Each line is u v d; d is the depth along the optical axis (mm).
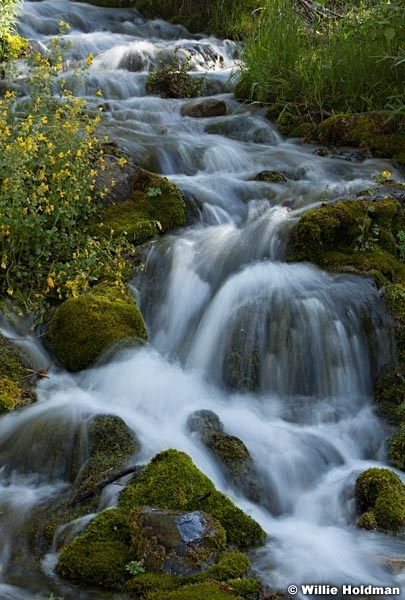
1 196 5418
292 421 4746
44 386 4832
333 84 8781
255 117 8758
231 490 4051
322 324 5070
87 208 6008
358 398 5000
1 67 9812
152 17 14898
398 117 8008
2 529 3744
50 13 14102
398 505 3844
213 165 7598
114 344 5035
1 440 4305
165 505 3684
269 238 5875
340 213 5816
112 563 3402
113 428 4242
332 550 3625
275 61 9211
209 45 12695
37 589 3334
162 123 8672
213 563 3408
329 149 8070
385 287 5328
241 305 5246
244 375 5039
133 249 5859
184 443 4273
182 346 5363
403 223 6051
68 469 4148
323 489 4125
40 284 5559
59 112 6152
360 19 9195
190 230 6309
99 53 12008
